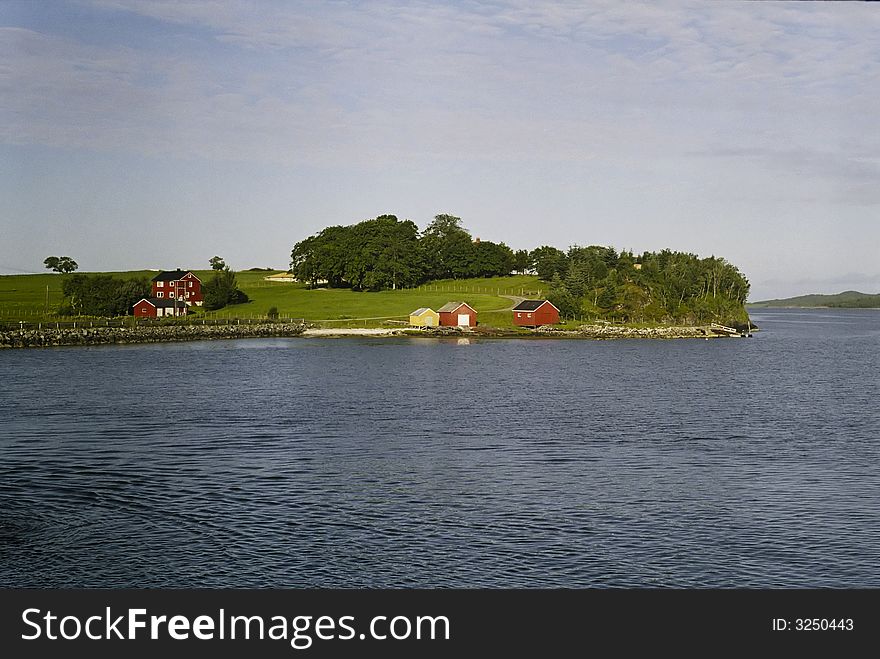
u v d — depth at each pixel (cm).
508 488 4297
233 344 16350
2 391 8288
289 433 5900
